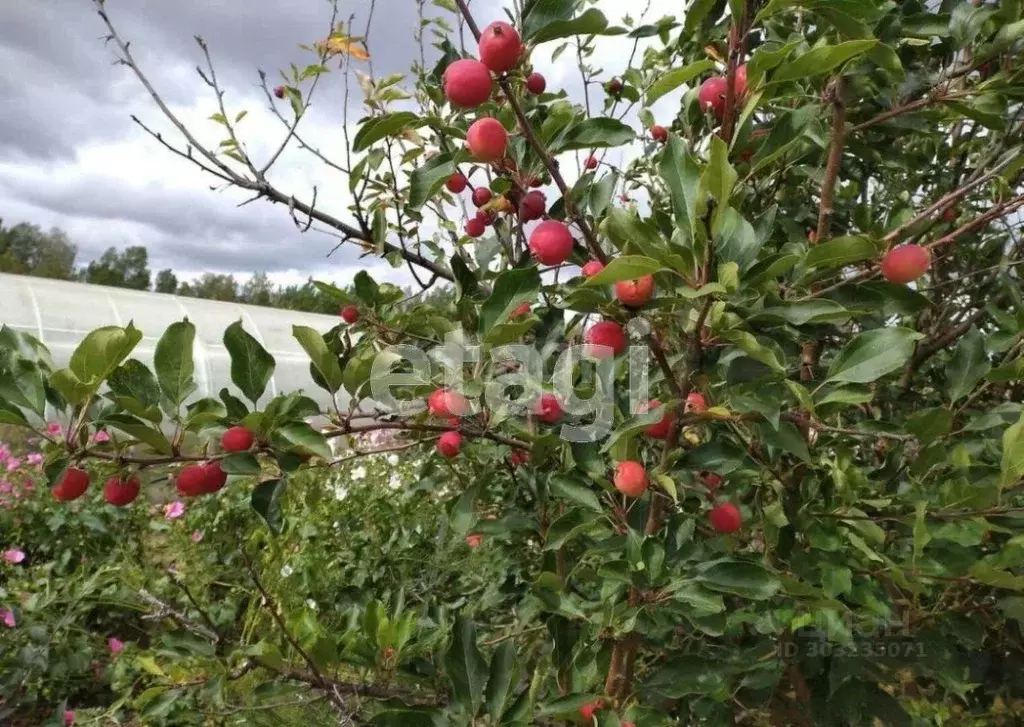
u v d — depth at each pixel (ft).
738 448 5.26
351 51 8.72
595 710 5.29
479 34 4.66
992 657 7.56
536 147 4.74
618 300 4.95
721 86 5.58
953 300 9.45
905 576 5.73
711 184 4.19
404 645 6.08
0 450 18.57
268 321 51.90
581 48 9.60
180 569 14.52
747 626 7.10
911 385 9.05
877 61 5.83
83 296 45.06
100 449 5.09
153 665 7.47
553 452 6.88
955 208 8.80
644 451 6.77
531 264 6.86
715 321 4.52
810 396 5.11
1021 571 6.61
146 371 5.20
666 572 5.34
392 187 8.96
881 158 7.57
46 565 16.06
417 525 13.57
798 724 7.55
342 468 16.56
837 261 5.25
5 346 5.11
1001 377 6.08
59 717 11.88
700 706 6.49
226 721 8.14
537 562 7.93
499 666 5.19
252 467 5.10
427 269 8.60
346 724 5.30
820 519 6.01
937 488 6.12
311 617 6.52
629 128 5.57
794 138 4.97
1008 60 6.62
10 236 185.78
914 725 6.73
